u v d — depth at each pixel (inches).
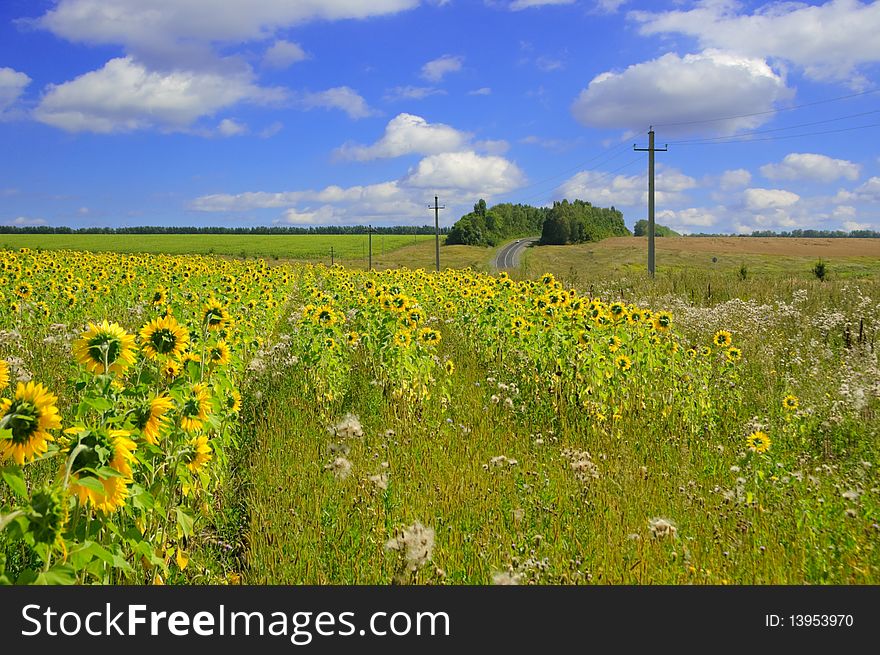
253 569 167.9
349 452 226.8
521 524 183.8
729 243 3750.0
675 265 2581.2
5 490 171.6
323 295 561.0
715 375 350.6
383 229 6200.8
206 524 189.9
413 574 144.8
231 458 242.2
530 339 369.1
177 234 4832.7
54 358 339.6
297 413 287.9
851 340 477.7
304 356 322.0
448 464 234.2
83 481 102.0
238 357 309.6
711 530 187.5
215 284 669.9
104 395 137.0
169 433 148.8
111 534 121.7
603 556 169.2
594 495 204.5
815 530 182.7
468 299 542.9
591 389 313.3
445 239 4758.9
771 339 483.8
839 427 280.8
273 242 3941.9
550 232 4714.6
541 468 231.3
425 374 324.5
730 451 266.4
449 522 185.2
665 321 344.2
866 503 194.1
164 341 170.7
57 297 523.8
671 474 240.5
